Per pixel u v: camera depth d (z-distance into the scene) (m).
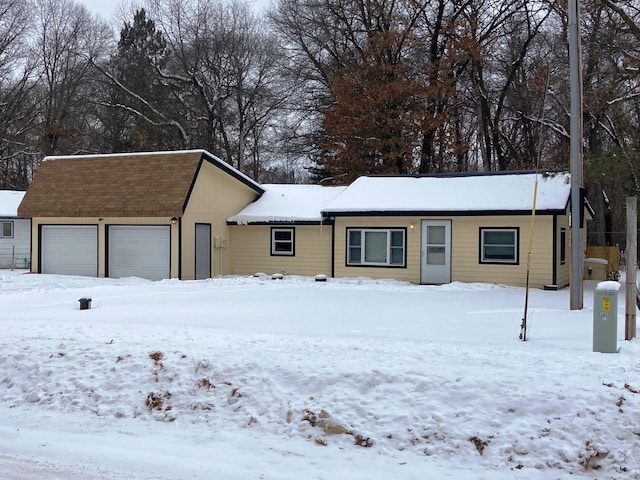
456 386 6.98
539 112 34.03
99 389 7.85
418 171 37.09
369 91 35.72
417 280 22.69
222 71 47.06
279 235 25.58
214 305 15.80
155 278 24.33
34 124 48.88
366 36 39.81
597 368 7.53
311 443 6.49
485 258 21.77
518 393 6.72
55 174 26.41
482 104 36.78
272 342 9.68
